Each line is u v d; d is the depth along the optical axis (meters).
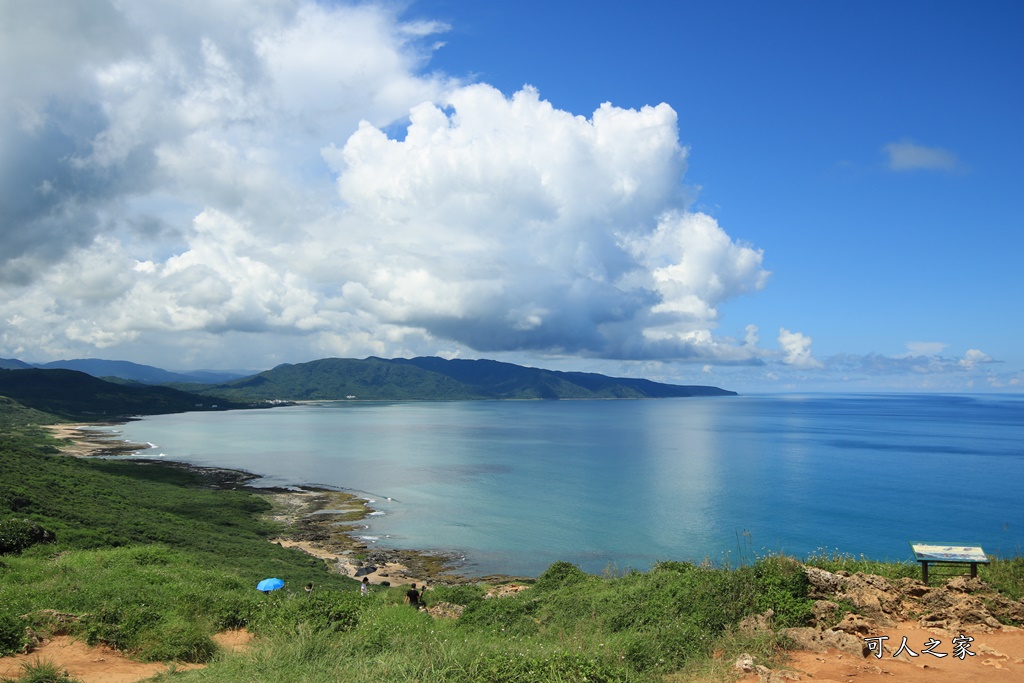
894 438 169.00
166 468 101.50
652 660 10.64
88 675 11.84
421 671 10.17
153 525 49.19
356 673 10.49
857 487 89.69
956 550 13.47
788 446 148.75
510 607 17.33
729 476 101.50
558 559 55.56
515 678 9.59
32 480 56.38
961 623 12.02
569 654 10.44
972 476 99.31
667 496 84.12
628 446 151.25
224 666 11.73
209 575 25.95
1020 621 12.11
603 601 16.17
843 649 10.78
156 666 12.73
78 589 18.42
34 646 13.27
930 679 9.51
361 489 90.75
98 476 72.31
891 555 54.91
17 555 27.83
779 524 67.25
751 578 13.77
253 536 59.16
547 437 178.25
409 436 181.88
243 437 174.75
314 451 140.12
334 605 17.33
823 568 15.68
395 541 61.31
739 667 10.12
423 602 20.98
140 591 18.73
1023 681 9.40
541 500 82.06
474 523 69.00
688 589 14.18
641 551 58.09
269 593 22.09
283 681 10.54
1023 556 17.78
